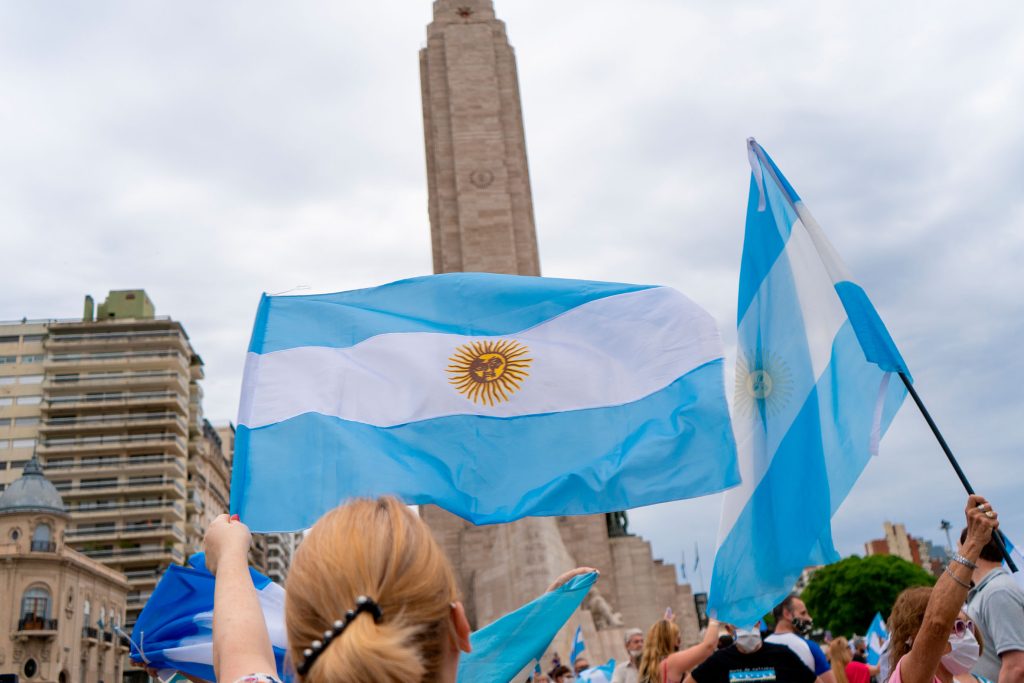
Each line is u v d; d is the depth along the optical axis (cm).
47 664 6638
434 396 718
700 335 745
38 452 9625
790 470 749
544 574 4528
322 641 227
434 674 236
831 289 759
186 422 10275
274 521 655
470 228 6325
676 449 713
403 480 668
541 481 704
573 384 736
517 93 6912
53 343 9931
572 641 4072
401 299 758
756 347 794
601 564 5634
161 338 10044
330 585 232
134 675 8231
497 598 4897
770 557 737
